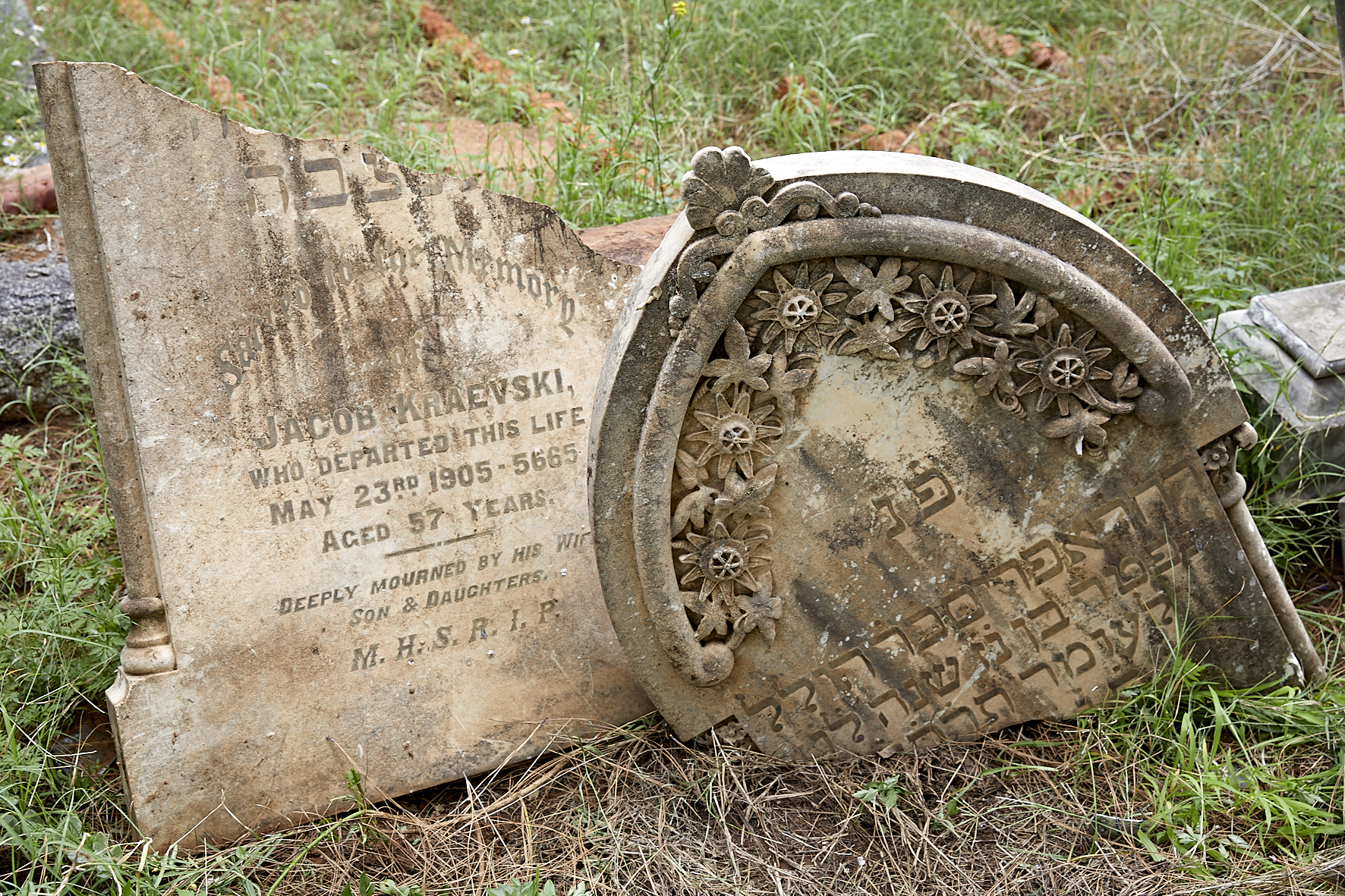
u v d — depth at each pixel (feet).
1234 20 9.70
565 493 6.61
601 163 8.53
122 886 5.99
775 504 6.27
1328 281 8.08
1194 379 6.33
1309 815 6.21
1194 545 6.53
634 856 6.23
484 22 10.30
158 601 6.22
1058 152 8.87
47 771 6.30
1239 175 8.59
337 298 6.30
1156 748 6.52
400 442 6.41
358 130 8.81
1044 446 6.35
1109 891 6.10
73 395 7.76
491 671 6.56
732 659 6.35
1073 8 10.32
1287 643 6.68
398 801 6.52
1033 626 6.53
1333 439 7.12
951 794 6.43
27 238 8.14
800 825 6.33
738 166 5.87
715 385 6.08
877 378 6.20
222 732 6.31
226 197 6.15
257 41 9.26
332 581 6.37
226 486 6.24
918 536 6.39
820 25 9.51
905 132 9.14
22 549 7.00
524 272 6.48
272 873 6.22
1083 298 6.12
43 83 5.95
